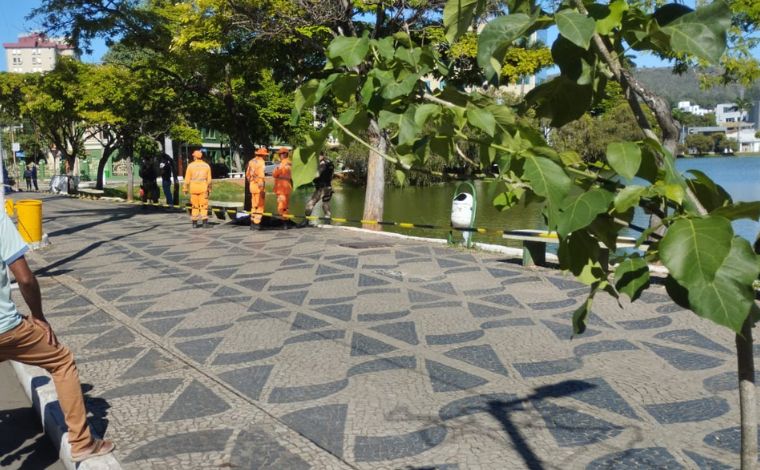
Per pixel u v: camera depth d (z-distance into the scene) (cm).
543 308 802
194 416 504
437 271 1055
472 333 705
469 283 957
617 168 162
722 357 608
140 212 2445
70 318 823
